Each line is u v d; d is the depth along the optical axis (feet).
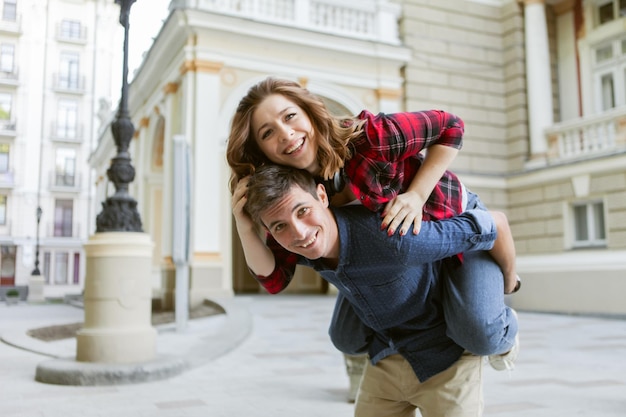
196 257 34.73
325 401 12.60
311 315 29.04
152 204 47.06
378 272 4.66
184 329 23.40
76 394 13.26
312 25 39.68
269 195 4.37
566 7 43.62
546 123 41.06
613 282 32.14
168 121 39.52
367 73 41.27
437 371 5.23
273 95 4.70
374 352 5.65
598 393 13.43
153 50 41.52
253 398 12.90
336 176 4.87
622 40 39.68
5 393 13.34
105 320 15.49
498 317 4.88
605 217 34.88
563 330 26.11
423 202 4.68
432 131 4.82
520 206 41.55
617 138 34.96
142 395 13.20
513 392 13.57
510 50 44.27
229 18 36.58
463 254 5.00
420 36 42.78
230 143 4.88
